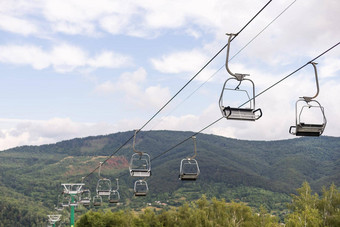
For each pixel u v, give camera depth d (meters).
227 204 77.44
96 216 73.50
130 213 76.56
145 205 196.25
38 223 179.12
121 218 73.56
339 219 58.50
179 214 77.56
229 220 71.56
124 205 197.00
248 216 72.62
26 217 183.12
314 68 13.73
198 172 21.92
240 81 13.36
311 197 69.56
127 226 72.25
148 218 76.38
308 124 13.51
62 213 167.12
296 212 63.72
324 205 64.69
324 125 13.52
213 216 73.31
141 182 30.42
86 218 74.12
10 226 176.50
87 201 63.09
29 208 198.12
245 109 13.40
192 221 72.12
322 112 13.59
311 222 56.91
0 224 176.38
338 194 65.75
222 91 13.34
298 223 57.53
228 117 13.18
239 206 74.25
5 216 184.75
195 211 75.19
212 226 70.06
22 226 178.12
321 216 63.06
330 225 59.47
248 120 13.27
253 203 191.88
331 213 63.47
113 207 190.88
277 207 184.38
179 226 74.31
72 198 63.66
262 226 69.25
